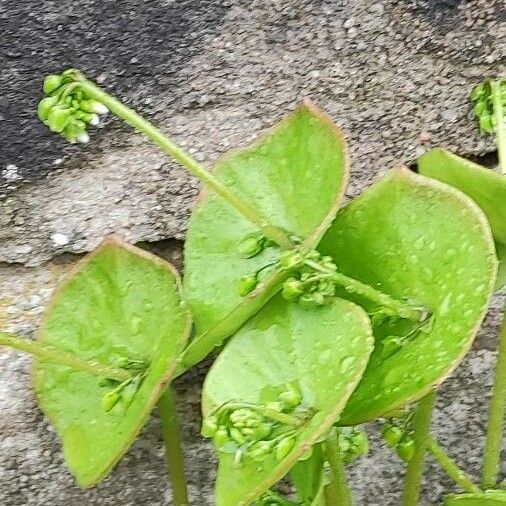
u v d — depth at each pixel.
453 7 0.15
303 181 0.13
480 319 0.11
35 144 0.15
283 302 0.12
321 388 0.11
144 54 0.15
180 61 0.15
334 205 0.12
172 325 0.14
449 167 0.13
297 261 0.12
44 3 0.14
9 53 0.15
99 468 0.13
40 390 0.14
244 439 0.11
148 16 0.15
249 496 0.11
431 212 0.12
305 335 0.12
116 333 0.14
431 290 0.12
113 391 0.13
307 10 0.15
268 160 0.14
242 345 0.12
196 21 0.15
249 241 0.14
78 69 0.15
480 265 0.11
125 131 0.15
